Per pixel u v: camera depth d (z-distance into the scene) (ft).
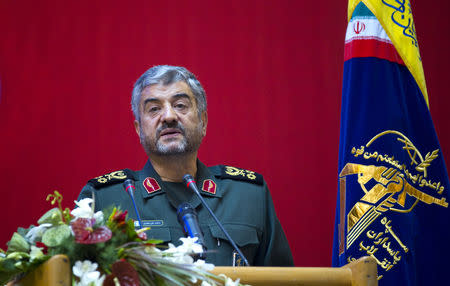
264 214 31.45
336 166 55.21
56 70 56.03
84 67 56.24
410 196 31.17
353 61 33.17
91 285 17.02
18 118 54.80
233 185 31.81
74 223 17.83
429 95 56.80
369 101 32.37
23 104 55.06
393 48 33.40
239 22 57.93
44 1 57.47
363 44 33.27
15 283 17.72
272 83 56.75
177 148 30.63
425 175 31.63
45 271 16.79
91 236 17.58
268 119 55.93
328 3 58.49
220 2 58.29
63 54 56.34
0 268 17.72
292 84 56.85
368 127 31.99
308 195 54.49
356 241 30.45
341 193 31.78
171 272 18.11
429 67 57.47
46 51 56.34
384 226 30.48
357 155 31.73
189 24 57.72
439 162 31.99
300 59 57.41
